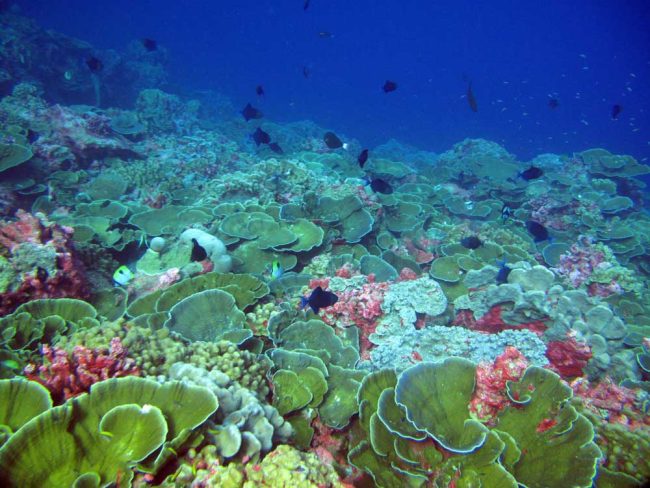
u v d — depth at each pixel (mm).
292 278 3041
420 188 5301
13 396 1491
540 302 2619
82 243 2951
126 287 2932
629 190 6191
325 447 2010
